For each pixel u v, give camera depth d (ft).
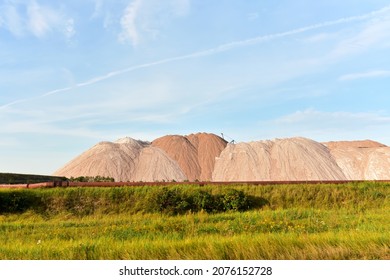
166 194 63.00
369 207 67.21
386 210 62.13
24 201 61.31
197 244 25.59
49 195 63.36
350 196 70.85
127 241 29.94
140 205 63.00
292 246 24.58
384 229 35.42
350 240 25.49
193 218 52.95
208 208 62.95
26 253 26.78
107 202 63.36
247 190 69.41
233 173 205.26
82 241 31.68
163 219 54.03
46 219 57.57
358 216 50.90
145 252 24.32
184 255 23.70
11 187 70.59
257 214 55.26
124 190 65.98
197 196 64.03
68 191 64.44
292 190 71.20
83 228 44.55
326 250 23.59
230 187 69.56
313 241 25.73
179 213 61.21
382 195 72.64
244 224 44.37
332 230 38.22
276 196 68.64
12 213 59.21
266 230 40.57
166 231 40.27
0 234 41.93
